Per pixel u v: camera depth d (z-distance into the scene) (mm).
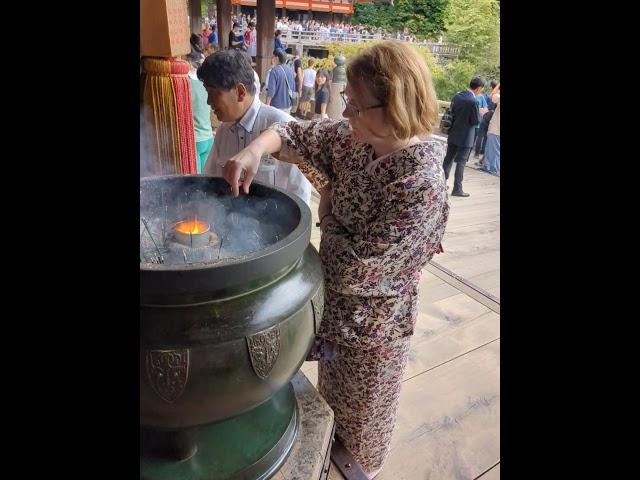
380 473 1568
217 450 919
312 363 2064
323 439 1064
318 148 1172
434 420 1796
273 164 1543
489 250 3402
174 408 711
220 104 1523
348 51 10875
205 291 681
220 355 693
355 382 1273
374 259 1005
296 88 7805
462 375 2035
